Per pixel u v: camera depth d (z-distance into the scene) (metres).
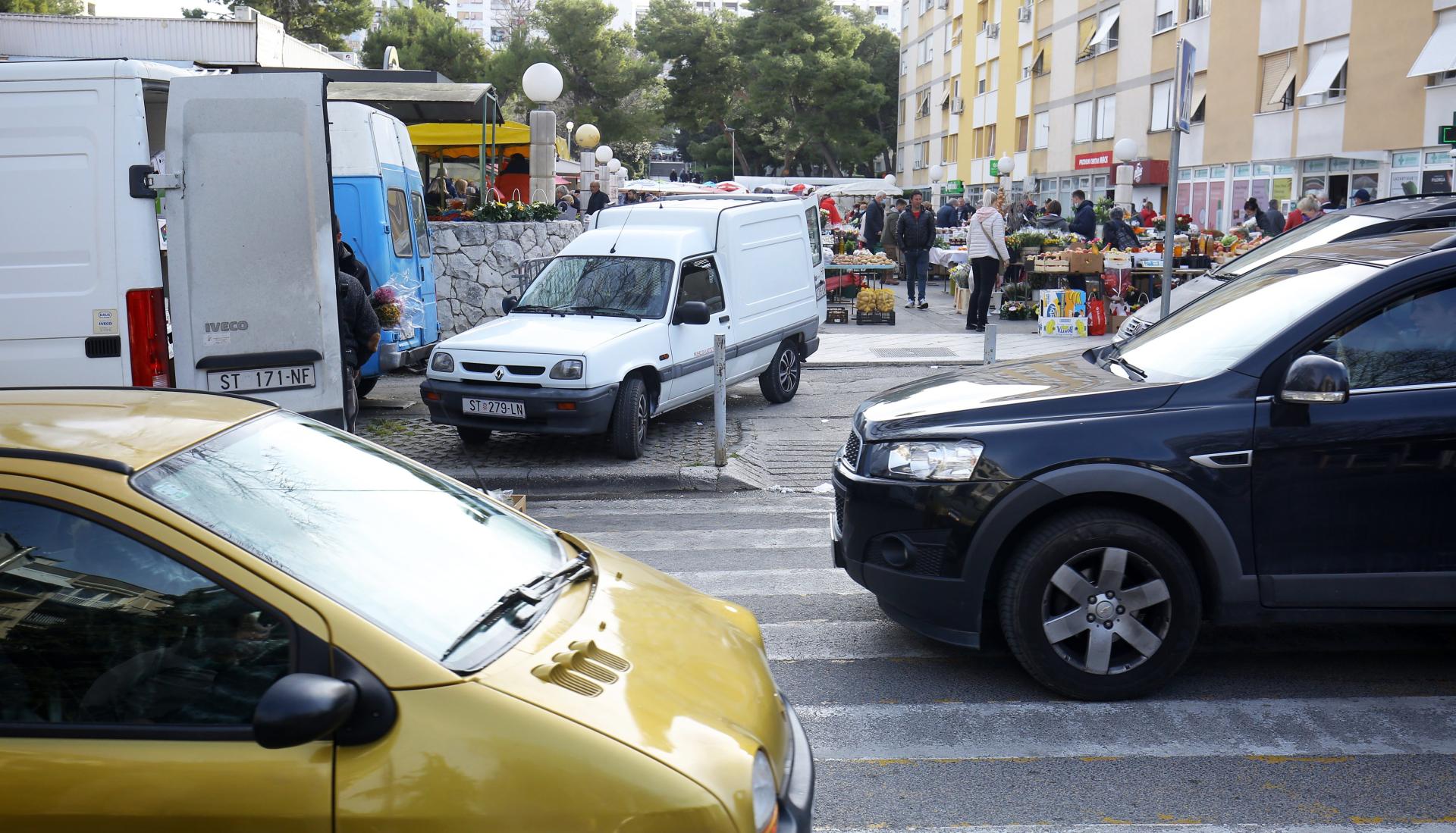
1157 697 4.89
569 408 9.53
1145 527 4.71
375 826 2.29
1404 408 4.60
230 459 2.96
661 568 6.99
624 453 9.96
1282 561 4.68
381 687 2.40
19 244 7.57
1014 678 5.13
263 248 7.44
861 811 3.96
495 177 23.36
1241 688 4.98
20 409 3.11
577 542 3.61
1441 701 4.82
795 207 13.13
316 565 2.72
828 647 5.57
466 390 9.77
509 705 2.42
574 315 10.78
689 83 80.00
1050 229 27.41
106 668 2.48
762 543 7.64
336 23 54.78
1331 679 5.07
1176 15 36.69
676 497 9.21
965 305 21.33
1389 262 4.86
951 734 4.57
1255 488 4.64
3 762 2.39
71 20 22.11
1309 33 29.55
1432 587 4.64
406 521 3.13
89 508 2.55
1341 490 4.62
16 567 2.53
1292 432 4.62
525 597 2.94
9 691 2.49
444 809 2.29
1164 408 4.75
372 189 12.46
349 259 9.45
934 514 4.81
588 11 64.62
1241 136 32.94
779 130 80.31
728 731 2.62
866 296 19.56
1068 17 45.78
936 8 67.62
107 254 7.59
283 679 2.30
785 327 12.62
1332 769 4.23
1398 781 4.13
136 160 7.57
